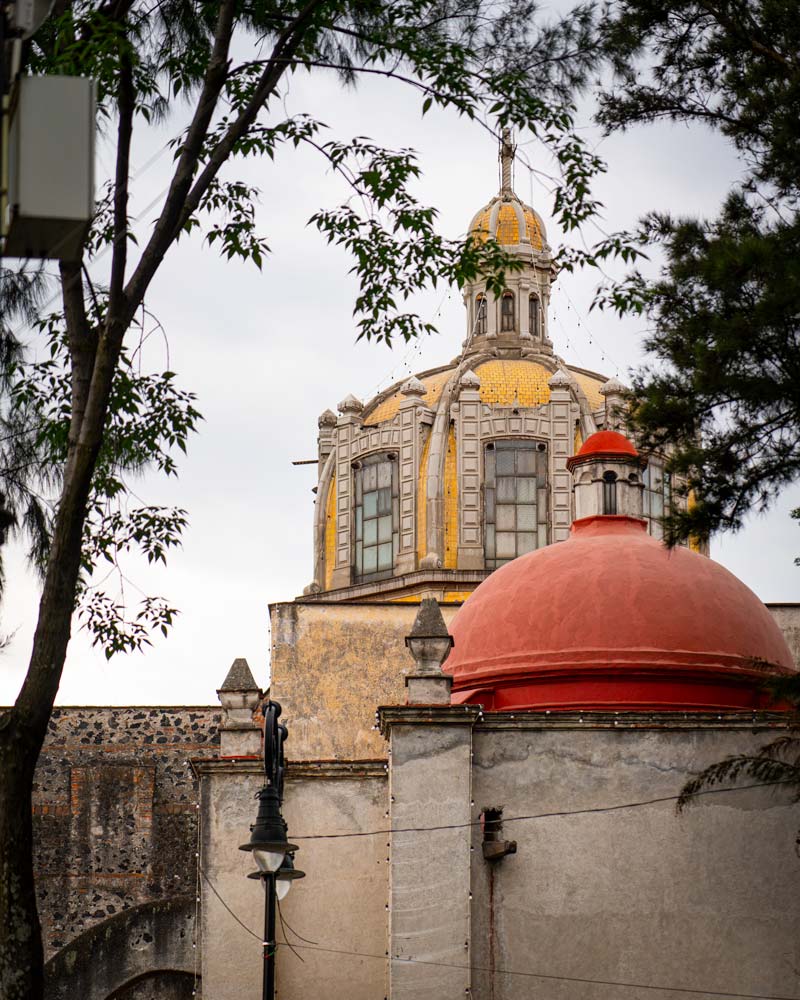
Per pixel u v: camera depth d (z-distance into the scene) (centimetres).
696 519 2019
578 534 2825
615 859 2316
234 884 2456
